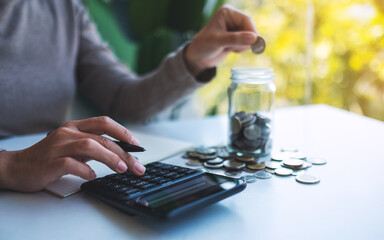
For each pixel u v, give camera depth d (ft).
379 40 5.87
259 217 1.27
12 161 1.61
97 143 1.55
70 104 3.43
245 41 2.21
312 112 3.22
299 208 1.33
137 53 4.52
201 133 2.70
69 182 1.63
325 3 6.36
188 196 1.31
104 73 3.52
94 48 3.65
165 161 1.92
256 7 6.37
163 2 4.47
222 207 1.36
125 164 1.54
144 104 3.08
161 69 2.96
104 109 3.49
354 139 2.32
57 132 1.65
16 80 2.94
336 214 1.27
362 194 1.44
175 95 2.93
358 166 1.78
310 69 6.70
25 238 1.16
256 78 1.99
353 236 1.12
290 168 1.76
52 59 3.18
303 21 6.60
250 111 2.12
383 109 5.96
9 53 2.91
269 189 1.52
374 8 5.87
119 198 1.34
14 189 1.56
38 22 3.12
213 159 1.91
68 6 3.42
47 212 1.35
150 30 4.55
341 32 6.28
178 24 4.67
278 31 6.61
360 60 6.12
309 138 2.38
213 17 2.48
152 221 1.26
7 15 2.91
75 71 3.70
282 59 6.75
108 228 1.22
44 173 1.51
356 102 6.24
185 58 2.75
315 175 1.67
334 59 6.42
